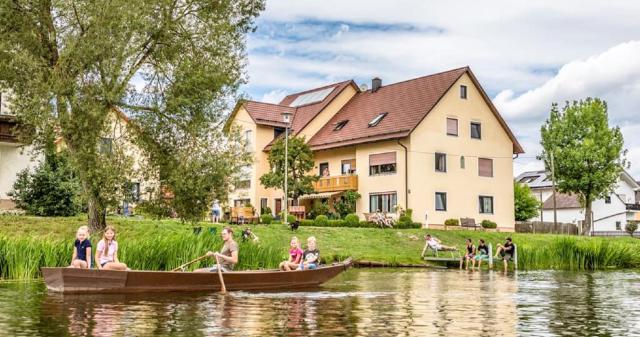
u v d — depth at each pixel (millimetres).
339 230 34156
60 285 14531
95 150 22016
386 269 26531
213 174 23438
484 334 10039
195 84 23172
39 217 27328
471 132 45156
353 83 51156
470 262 29953
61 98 21719
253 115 49594
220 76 23625
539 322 11352
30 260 18328
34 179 29078
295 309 12594
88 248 15391
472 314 12281
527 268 29219
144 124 23281
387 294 15820
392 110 45094
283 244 29406
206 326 10367
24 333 9562
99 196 22422
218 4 25062
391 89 48156
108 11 21031
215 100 23938
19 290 15141
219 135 23953
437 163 42969
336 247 30688
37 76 21312
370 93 49906
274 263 22078
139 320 10891
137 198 23812
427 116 42656
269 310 12367
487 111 46125
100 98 21781
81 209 29875
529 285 19172
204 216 24609
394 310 12695
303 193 41562
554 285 19250
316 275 18078
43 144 22641
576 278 22453
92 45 21047
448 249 30500
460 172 44094
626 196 78812
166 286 15273
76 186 29172
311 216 43094
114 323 10547
